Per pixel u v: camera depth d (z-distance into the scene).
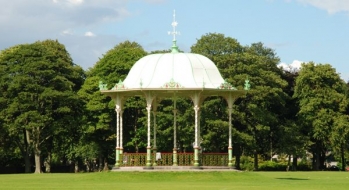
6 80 101.31
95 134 106.19
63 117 102.25
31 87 99.19
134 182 56.44
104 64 106.88
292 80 129.50
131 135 106.06
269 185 51.97
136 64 65.94
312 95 117.44
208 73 64.38
